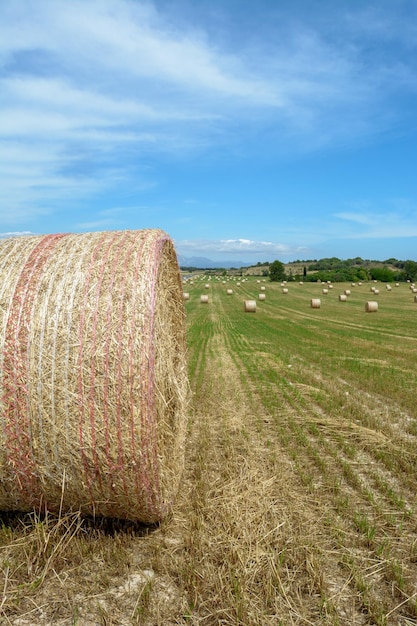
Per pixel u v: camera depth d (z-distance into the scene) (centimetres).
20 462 442
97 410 429
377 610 360
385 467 642
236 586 379
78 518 467
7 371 431
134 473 436
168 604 371
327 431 780
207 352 1633
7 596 381
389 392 1049
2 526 484
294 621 352
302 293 5962
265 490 556
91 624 354
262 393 1028
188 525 486
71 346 431
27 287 454
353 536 464
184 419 654
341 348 1736
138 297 441
